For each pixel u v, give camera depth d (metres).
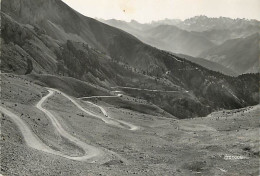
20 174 25.66
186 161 49.84
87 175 30.09
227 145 58.03
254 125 78.62
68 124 71.00
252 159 47.78
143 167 43.59
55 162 33.19
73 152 49.84
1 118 54.00
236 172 41.53
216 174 41.28
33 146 45.94
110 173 33.41
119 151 56.31
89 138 63.25
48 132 58.62
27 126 55.28
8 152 31.48
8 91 93.62
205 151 56.31
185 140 70.88
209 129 83.12
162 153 57.00
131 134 75.56
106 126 80.75
